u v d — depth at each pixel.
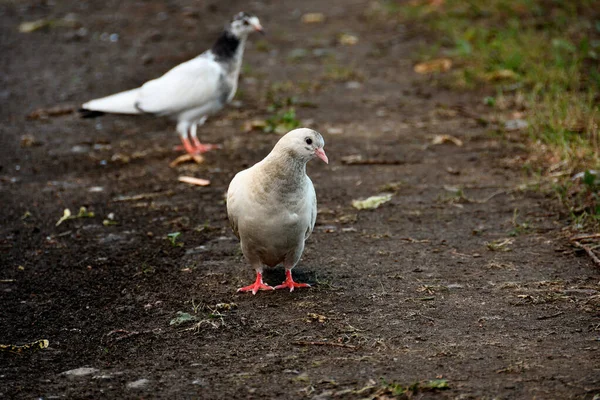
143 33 20.75
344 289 7.65
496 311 7.03
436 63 16.72
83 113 12.41
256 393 5.75
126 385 5.99
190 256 8.75
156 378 6.07
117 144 13.34
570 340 6.38
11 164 12.39
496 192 10.33
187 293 7.75
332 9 22.64
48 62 18.52
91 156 12.70
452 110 14.20
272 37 20.09
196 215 10.07
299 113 14.48
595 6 19.31
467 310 7.07
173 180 11.53
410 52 18.19
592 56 15.62
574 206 9.58
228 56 12.45
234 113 14.78
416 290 7.55
